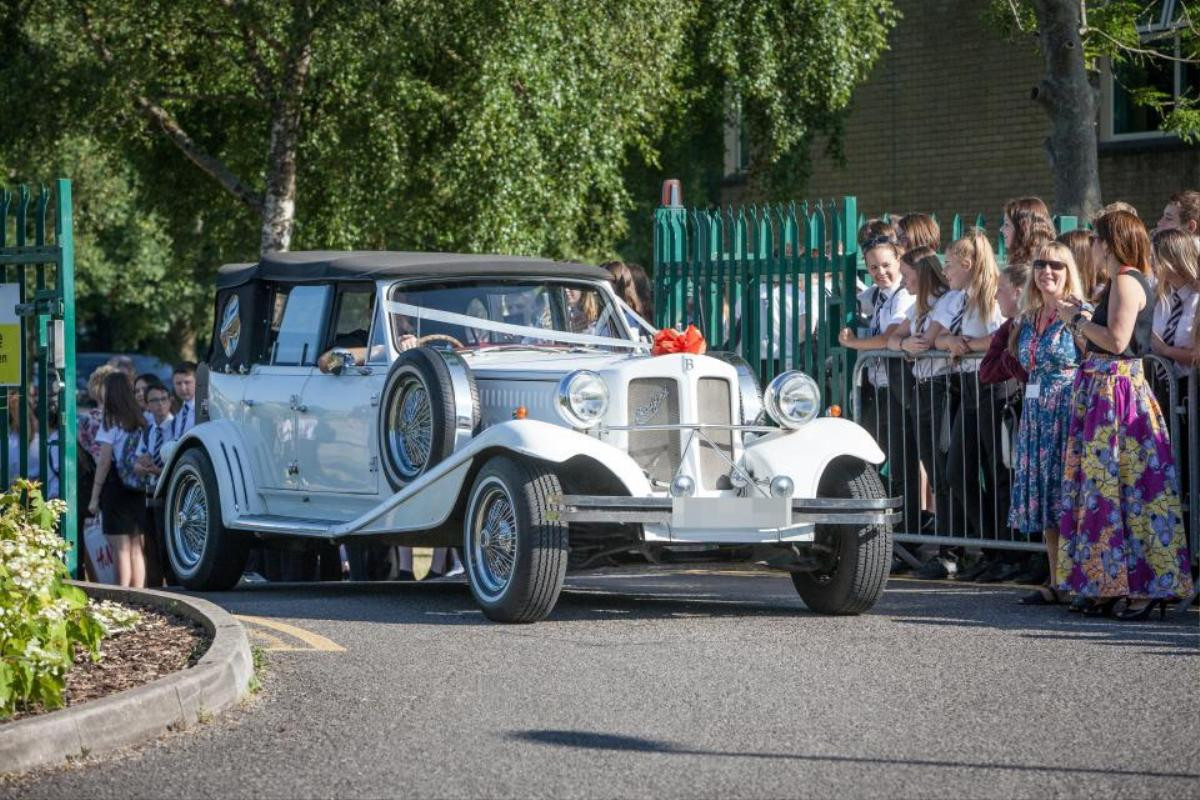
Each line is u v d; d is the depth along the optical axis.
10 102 39.44
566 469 15.37
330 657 13.14
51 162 43.59
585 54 38.03
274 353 18.98
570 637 14.02
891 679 11.96
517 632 14.34
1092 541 14.85
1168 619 14.98
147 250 77.81
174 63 42.25
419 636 14.14
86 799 9.17
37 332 18.17
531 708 11.10
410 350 16.39
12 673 10.62
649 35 38.75
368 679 12.20
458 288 17.81
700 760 9.64
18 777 9.66
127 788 9.37
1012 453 17.81
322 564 22.09
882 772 9.30
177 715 10.77
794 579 15.83
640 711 10.95
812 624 14.77
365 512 17.28
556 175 38.25
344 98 37.81
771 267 21.38
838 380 20.42
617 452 14.80
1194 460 15.83
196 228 48.28
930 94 42.03
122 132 42.50
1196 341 15.10
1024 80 40.00
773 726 10.48
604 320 18.47
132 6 38.59
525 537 14.55
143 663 12.26
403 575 22.06
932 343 18.42
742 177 46.09
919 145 42.34
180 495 19.55
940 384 18.66
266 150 43.31
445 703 11.32
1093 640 13.61
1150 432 14.82
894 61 42.78
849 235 20.31
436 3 35.81
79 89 39.34
